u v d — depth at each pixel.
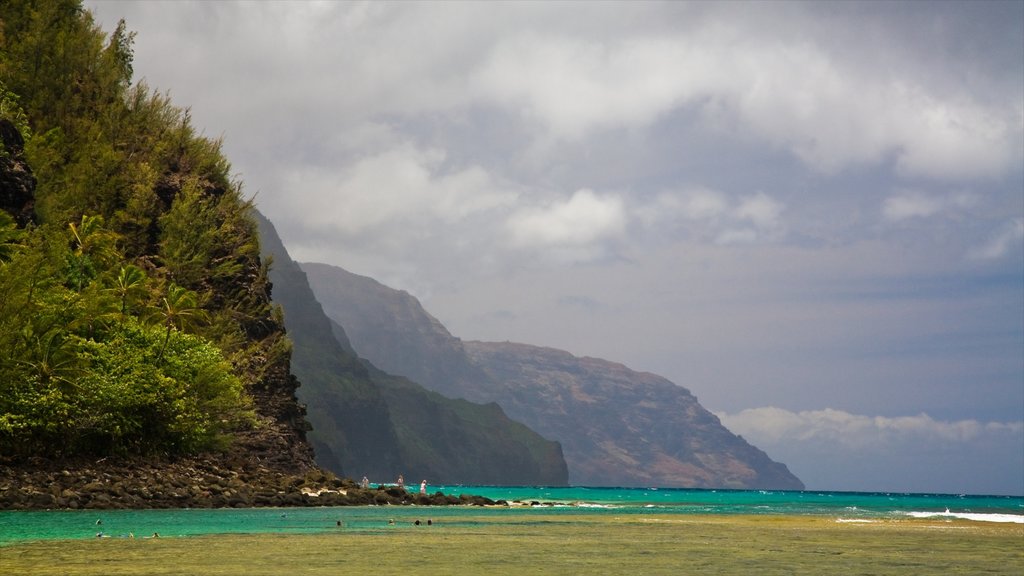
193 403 75.44
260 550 29.22
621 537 40.97
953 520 69.06
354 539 35.59
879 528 53.50
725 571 25.69
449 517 60.12
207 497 64.19
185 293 85.69
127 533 36.41
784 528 51.84
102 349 69.44
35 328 65.25
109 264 87.19
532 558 28.89
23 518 45.06
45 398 61.12
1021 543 40.59
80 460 65.12
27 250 69.50
